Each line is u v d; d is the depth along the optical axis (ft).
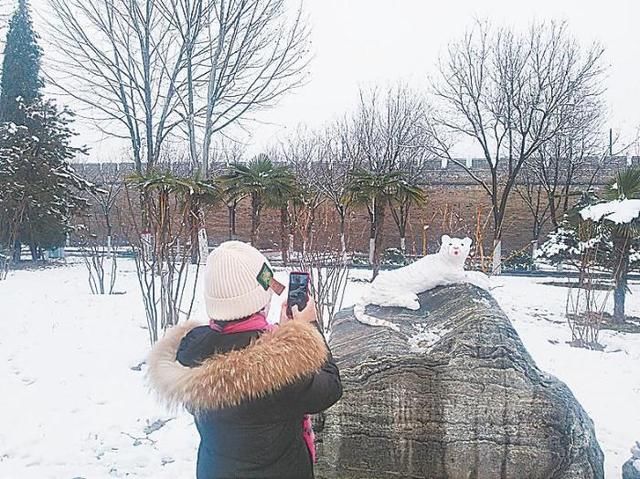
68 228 71.31
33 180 67.36
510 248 89.20
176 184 27.07
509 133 72.43
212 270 7.13
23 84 84.07
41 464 14.37
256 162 44.32
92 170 98.99
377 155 84.58
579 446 11.51
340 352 13.38
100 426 16.69
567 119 73.77
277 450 6.77
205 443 7.02
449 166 95.40
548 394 11.69
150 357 7.47
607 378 21.83
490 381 11.73
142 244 26.58
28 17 85.81
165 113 61.82
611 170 90.33
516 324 32.76
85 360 23.12
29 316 32.37
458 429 11.77
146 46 59.16
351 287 44.98
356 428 12.01
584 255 31.42
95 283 43.98
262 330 7.09
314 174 79.56
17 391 19.44
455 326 12.99
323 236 41.55
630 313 37.35
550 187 86.53
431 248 85.61
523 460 11.53
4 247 63.41
